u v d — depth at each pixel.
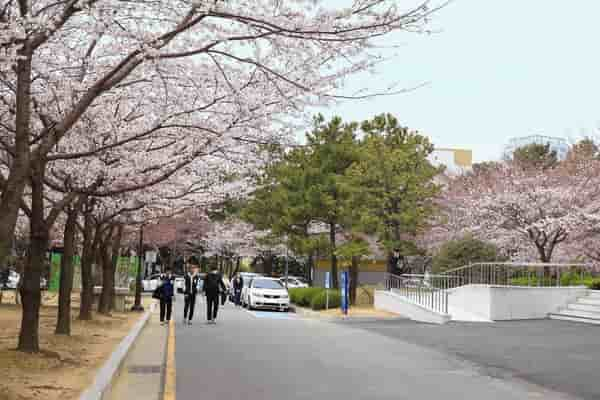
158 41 8.05
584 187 28.44
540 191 27.91
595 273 30.56
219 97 10.91
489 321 22.02
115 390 8.66
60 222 25.09
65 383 8.44
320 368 10.81
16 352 10.31
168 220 37.38
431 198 33.97
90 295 18.55
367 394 8.57
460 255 27.50
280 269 62.62
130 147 13.51
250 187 20.33
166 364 11.12
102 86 8.26
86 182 14.70
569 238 28.20
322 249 33.91
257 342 14.68
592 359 12.54
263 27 7.91
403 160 31.03
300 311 30.62
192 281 20.56
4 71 9.54
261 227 39.16
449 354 13.18
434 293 24.44
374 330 18.72
